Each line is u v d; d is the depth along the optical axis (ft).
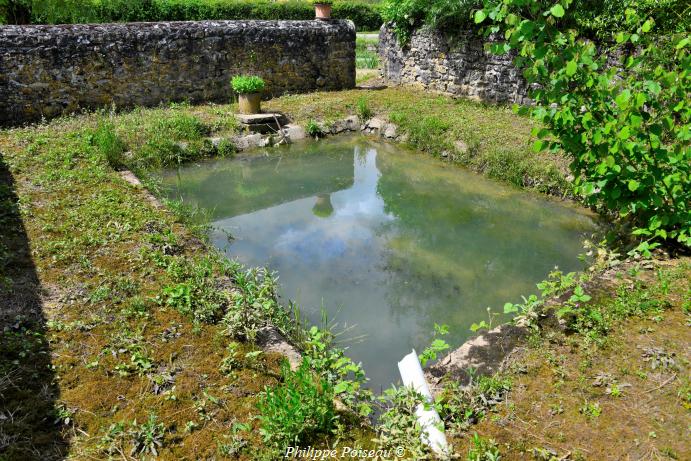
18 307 11.13
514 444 8.09
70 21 42.34
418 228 18.76
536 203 20.24
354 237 18.19
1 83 25.89
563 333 10.68
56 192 17.28
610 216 18.20
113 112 27.43
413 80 36.42
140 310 11.34
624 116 12.28
